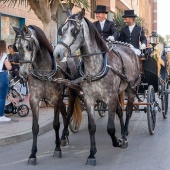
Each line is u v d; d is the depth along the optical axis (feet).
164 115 38.96
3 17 53.93
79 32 21.29
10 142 28.58
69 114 28.30
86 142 29.17
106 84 22.57
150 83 33.55
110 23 31.19
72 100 28.30
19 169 22.30
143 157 24.52
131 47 30.14
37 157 24.93
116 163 23.25
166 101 39.93
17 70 44.06
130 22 33.19
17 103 37.37
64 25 21.35
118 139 26.68
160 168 22.13
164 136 30.66
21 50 22.52
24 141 29.48
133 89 28.53
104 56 22.97
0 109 34.12
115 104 23.18
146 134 31.50
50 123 34.40
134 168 22.18
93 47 22.53
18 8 57.11
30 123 33.96
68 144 28.55
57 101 24.41
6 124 33.40
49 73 23.70
